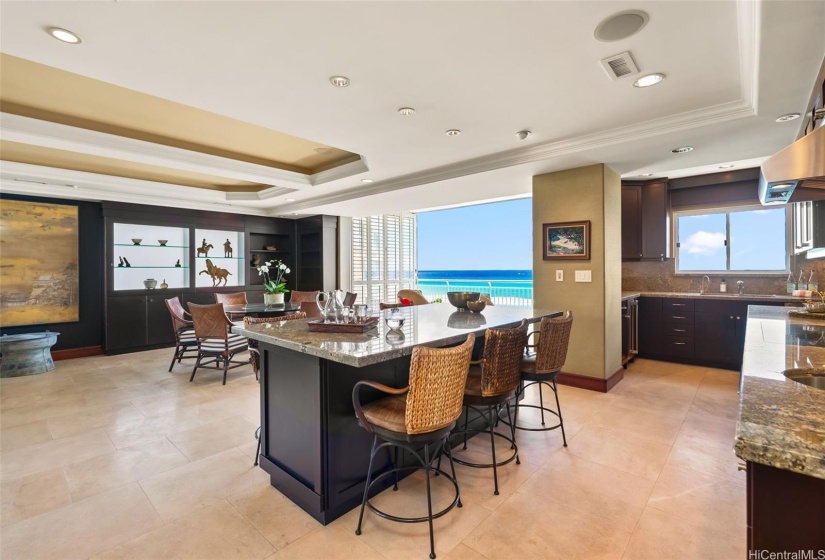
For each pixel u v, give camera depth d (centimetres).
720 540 178
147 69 215
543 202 415
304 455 204
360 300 771
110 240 557
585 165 382
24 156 412
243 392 396
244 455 264
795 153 152
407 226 878
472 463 242
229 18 172
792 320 241
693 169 483
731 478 229
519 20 176
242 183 572
